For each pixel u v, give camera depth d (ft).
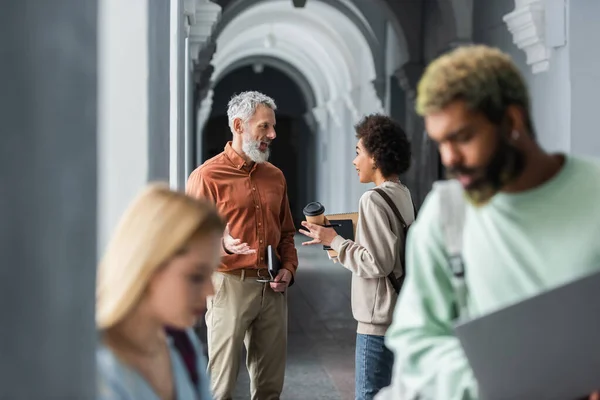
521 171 7.92
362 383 16.44
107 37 16.28
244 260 18.79
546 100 37.65
